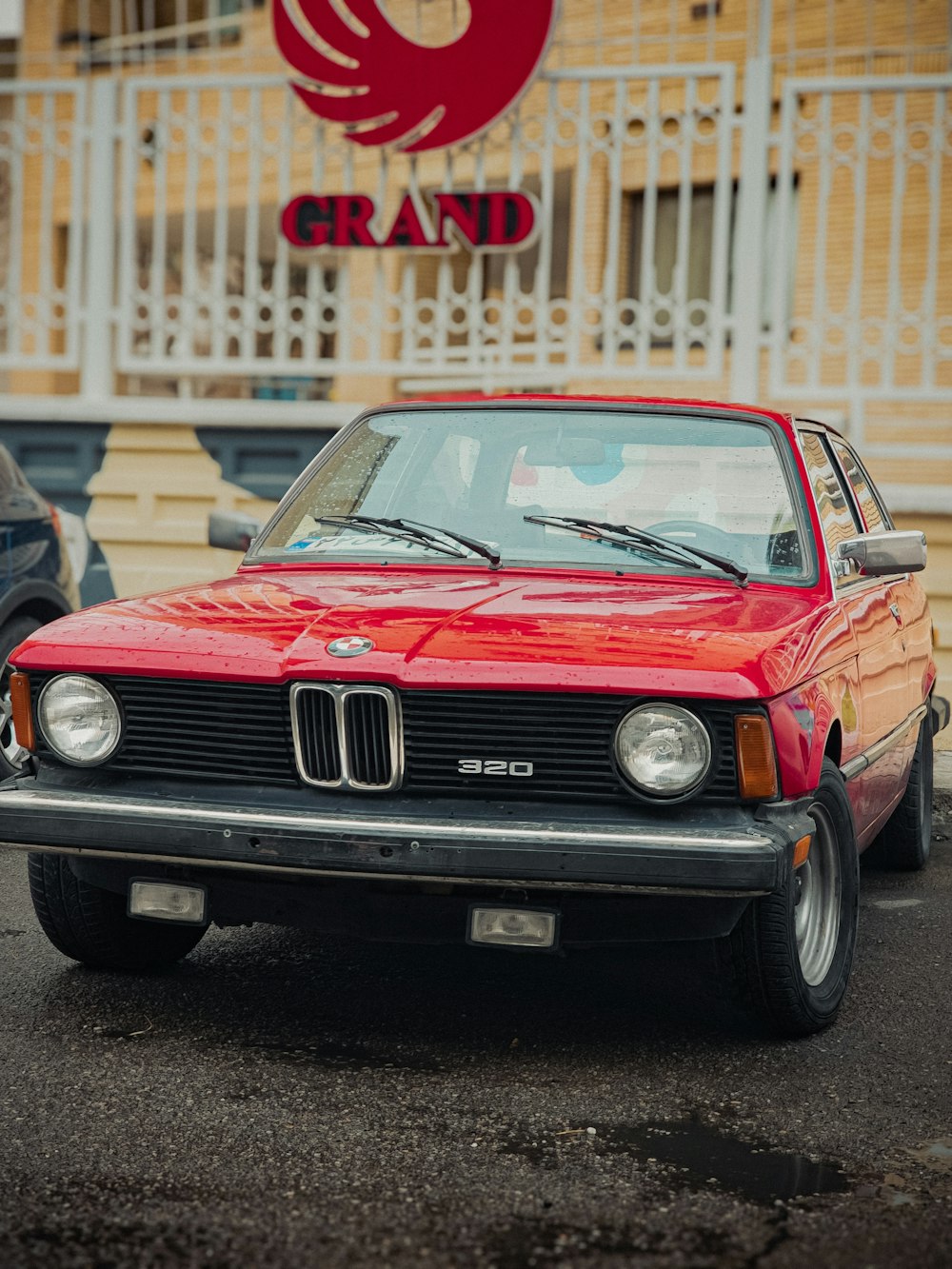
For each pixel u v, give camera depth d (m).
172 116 10.81
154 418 10.84
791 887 4.21
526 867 3.85
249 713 4.16
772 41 13.94
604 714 3.96
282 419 10.65
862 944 5.53
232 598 4.65
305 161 15.30
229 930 5.48
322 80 10.38
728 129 9.97
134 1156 3.52
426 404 5.64
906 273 13.63
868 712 5.18
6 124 11.15
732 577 4.87
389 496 5.36
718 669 3.96
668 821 3.93
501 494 5.22
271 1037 4.35
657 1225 3.20
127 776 4.29
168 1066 4.10
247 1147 3.58
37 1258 3.02
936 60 13.38
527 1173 3.46
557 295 15.38
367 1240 3.11
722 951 4.30
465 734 4.01
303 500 5.52
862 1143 3.66
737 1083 4.05
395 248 10.42
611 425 5.36
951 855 7.22
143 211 16.44
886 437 13.51
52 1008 4.57
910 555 5.06
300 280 17.70
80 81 11.00
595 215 14.77
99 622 4.46
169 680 4.22
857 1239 3.15
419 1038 4.37
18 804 4.20
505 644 4.08
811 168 13.79
